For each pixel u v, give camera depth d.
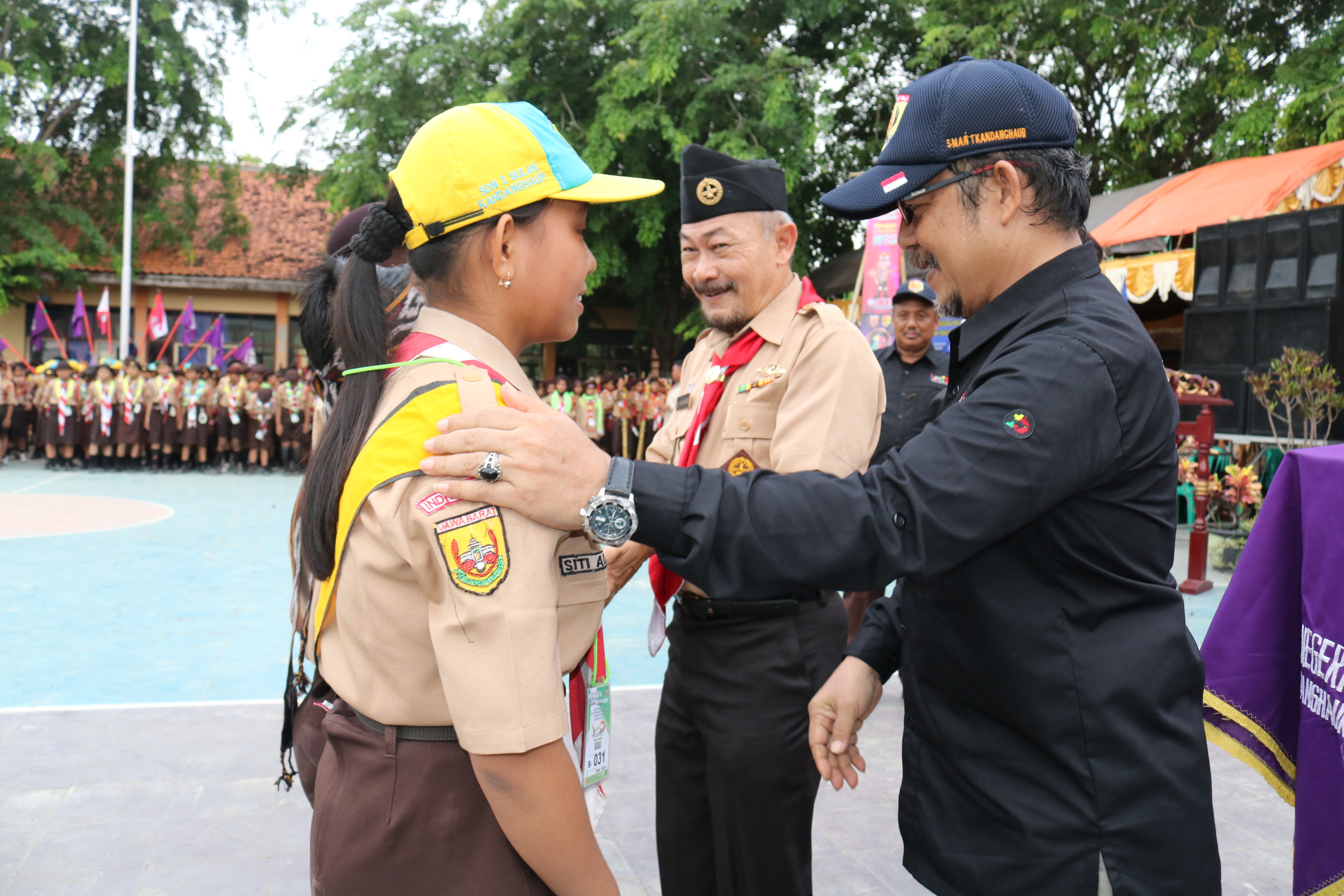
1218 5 15.08
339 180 15.98
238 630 5.43
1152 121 15.23
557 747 1.04
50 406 15.07
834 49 17.62
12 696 4.21
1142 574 1.24
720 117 15.48
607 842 2.94
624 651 5.21
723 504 1.13
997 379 1.18
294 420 15.60
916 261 1.40
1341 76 12.48
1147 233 10.74
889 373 4.73
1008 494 1.12
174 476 14.95
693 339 17.69
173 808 3.09
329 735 1.19
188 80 19.30
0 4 17.52
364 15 15.79
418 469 1.06
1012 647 1.24
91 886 2.61
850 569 1.13
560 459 1.08
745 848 1.95
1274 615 1.59
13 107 18.09
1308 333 8.15
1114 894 1.20
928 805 1.35
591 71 16.45
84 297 19.53
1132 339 1.21
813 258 18.84
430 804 1.10
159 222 19.78
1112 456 1.18
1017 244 1.30
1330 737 1.45
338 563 1.13
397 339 1.21
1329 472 1.47
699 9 14.38
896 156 1.31
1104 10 15.27
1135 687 1.21
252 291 20.28
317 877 1.17
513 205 1.17
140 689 4.36
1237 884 2.68
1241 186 10.48
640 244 16.64
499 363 1.20
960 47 15.71
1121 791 1.21
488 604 1.02
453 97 15.91
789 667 1.93
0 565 7.18
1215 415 9.08
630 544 2.11
